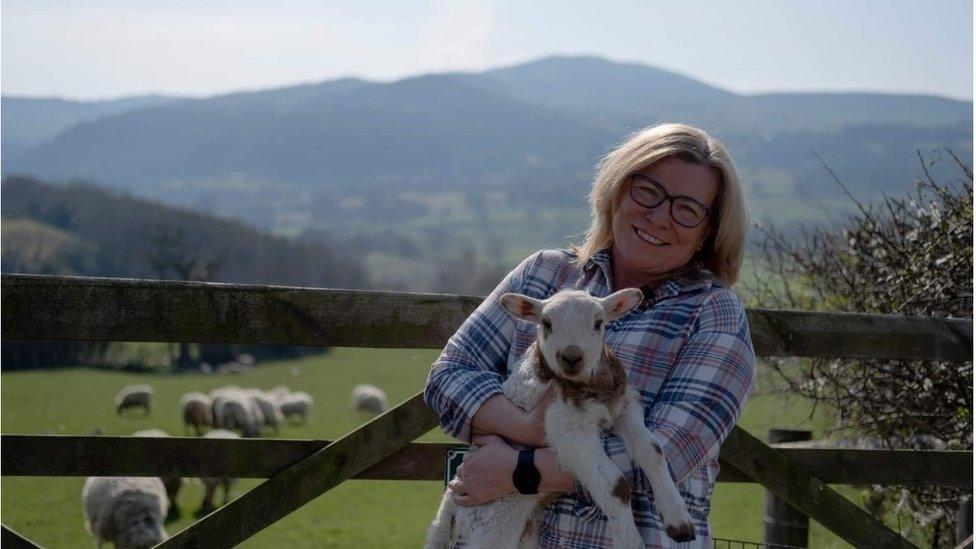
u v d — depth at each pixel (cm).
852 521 411
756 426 1116
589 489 261
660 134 294
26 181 7581
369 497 1270
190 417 1948
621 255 301
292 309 355
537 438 276
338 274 8769
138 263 6706
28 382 3269
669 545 264
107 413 2402
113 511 841
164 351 4306
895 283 596
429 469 377
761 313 410
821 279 696
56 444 337
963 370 539
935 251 572
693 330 284
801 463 410
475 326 316
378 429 364
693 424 266
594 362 272
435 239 18612
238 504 351
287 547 966
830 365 630
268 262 8200
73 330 333
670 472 263
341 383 3581
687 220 286
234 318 349
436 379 302
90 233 7100
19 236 6612
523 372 290
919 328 430
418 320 369
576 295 282
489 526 285
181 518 1091
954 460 427
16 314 328
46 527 985
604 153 325
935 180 582
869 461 418
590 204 325
